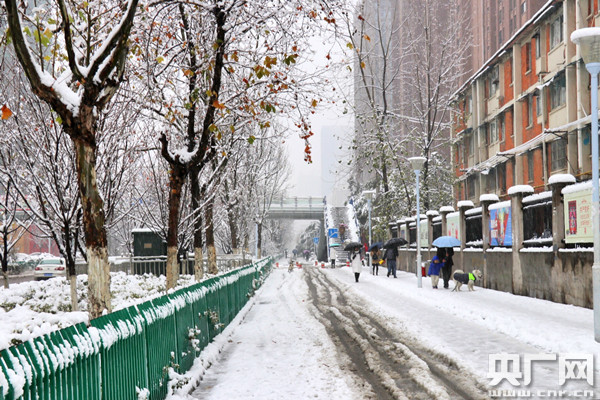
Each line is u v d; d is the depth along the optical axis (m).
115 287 16.81
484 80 41.53
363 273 34.34
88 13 6.85
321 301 19.08
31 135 10.70
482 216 20.52
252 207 37.53
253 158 31.84
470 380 7.42
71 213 11.23
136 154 13.41
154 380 6.35
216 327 11.30
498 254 18.98
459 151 46.31
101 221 6.94
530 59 33.25
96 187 6.93
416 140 36.69
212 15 10.22
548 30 30.80
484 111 41.44
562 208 14.65
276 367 8.73
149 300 6.54
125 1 8.05
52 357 3.72
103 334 4.72
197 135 12.69
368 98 38.25
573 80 27.89
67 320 6.59
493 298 16.64
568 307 13.66
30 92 10.59
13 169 11.13
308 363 8.95
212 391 7.39
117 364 5.11
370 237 40.50
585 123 26.81
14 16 6.03
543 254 15.54
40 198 11.18
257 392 7.22
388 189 38.59
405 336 11.14
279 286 27.42
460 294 18.27
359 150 37.09
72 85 9.69
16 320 9.51
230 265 28.08
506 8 51.78
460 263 23.48
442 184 38.03
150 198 20.78
